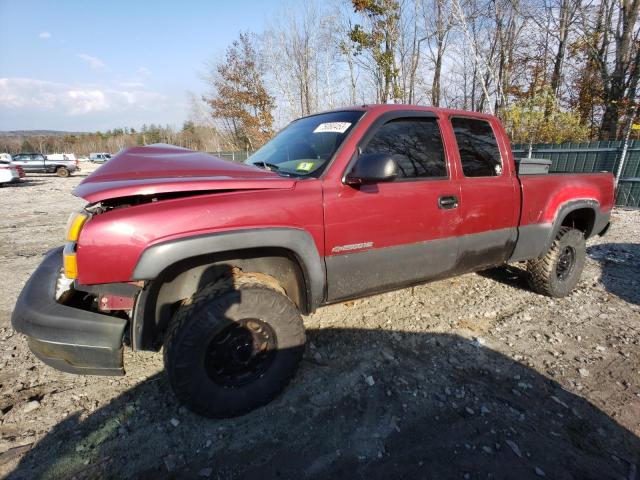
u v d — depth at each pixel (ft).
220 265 7.09
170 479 5.83
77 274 5.70
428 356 9.02
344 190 7.48
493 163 10.03
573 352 9.25
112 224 5.65
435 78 64.39
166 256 5.81
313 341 9.59
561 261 12.16
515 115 44.75
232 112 92.38
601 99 54.08
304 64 75.87
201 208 6.14
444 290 12.79
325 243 7.39
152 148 8.32
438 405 7.39
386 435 6.65
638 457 6.31
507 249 10.46
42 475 5.86
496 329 10.31
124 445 6.44
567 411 7.30
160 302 6.76
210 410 6.66
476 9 57.36
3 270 15.58
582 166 35.14
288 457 6.22
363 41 58.03
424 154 8.80
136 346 6.21
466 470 5.97
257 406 7.08
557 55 60.03
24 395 7.63
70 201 39.86
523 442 6.54
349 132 7.95
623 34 51.16
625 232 21.88
